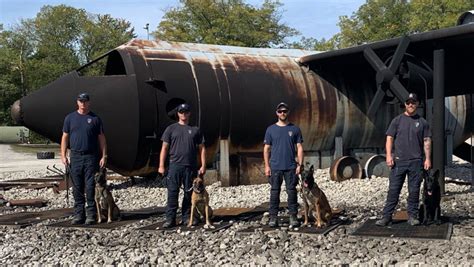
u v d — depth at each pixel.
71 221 8.81
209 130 12.13
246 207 9.99
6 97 60.31
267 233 7.45
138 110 11.36
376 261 5.70
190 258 6.19
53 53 62.84
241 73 12.73
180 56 12.28
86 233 7.84
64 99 11.68
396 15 48.44
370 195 10.98
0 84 59.31
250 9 48.53
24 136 52.78
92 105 11.45
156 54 12.02
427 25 44.25
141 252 6.56
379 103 11.16
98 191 8.42
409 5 47.88
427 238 6.70
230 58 13.00
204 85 12.09
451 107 16.39
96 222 8.60
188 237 7.36
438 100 10.58
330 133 13.95
